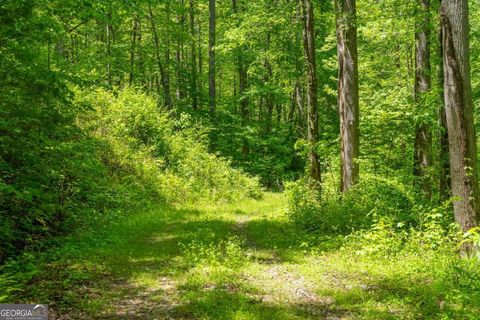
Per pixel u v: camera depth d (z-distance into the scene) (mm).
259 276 8570
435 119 12562
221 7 38781
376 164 16281
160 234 12633
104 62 26094
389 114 14875
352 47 14477
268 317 6398
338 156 19625
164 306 6945
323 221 12742
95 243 10945
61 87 10266
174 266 9188
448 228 10352
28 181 9969
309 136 16734
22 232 9891
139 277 8406
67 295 7172
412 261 8859
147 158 21000
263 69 32594
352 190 13688
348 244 10469
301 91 33594
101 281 8133
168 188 19781
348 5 14266
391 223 10336
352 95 14539
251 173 32469
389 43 19250
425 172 13797
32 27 9766
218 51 33719
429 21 12523
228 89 52469
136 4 16969
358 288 7578
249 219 16531
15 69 9602
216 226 14125
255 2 26641
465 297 6332
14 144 9641
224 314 6477
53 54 12141
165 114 24547
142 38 34906
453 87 8766
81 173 12773
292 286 7930
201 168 23250
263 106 42906
